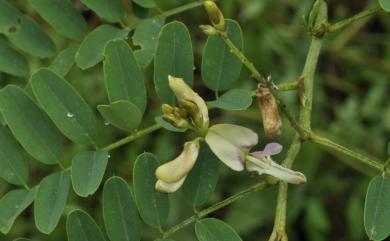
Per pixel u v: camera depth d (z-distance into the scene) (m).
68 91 0.22
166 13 0.24
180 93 0.21
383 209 0.22
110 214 0.22
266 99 0.22
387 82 0.40
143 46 0.24
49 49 0.25
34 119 0.23
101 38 0.24
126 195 0.22
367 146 0.38
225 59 0.23
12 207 0.23
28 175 0.23
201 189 0.22
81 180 0.22
